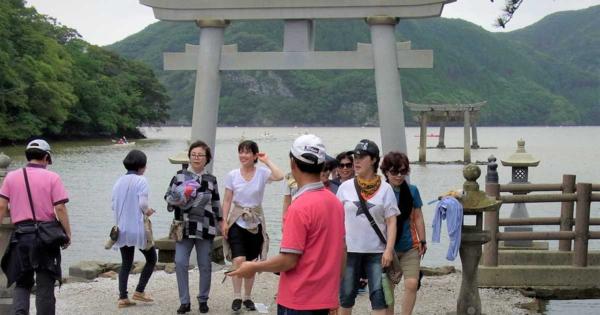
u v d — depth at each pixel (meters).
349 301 6.48
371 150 6.40
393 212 6.35
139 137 100.56
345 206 6.45
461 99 199.75
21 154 53.56
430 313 8.03
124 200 8.19
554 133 152.12
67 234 6.84
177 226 7.87
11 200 6.73
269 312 8.09
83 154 58.03
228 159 54.09
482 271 9.04
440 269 10.42
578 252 8.99
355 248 6.40
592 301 8.88
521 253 9.45
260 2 10.56
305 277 4.43
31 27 73.50
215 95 10.83
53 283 6.81
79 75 82.19
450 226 7.20
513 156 11.13
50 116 70.88
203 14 10.71
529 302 8.46
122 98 91.88
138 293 8.51
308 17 10.53
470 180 7.45
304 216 4.42
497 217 9.05
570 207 9.34
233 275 4.39
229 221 7.84
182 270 7.95
